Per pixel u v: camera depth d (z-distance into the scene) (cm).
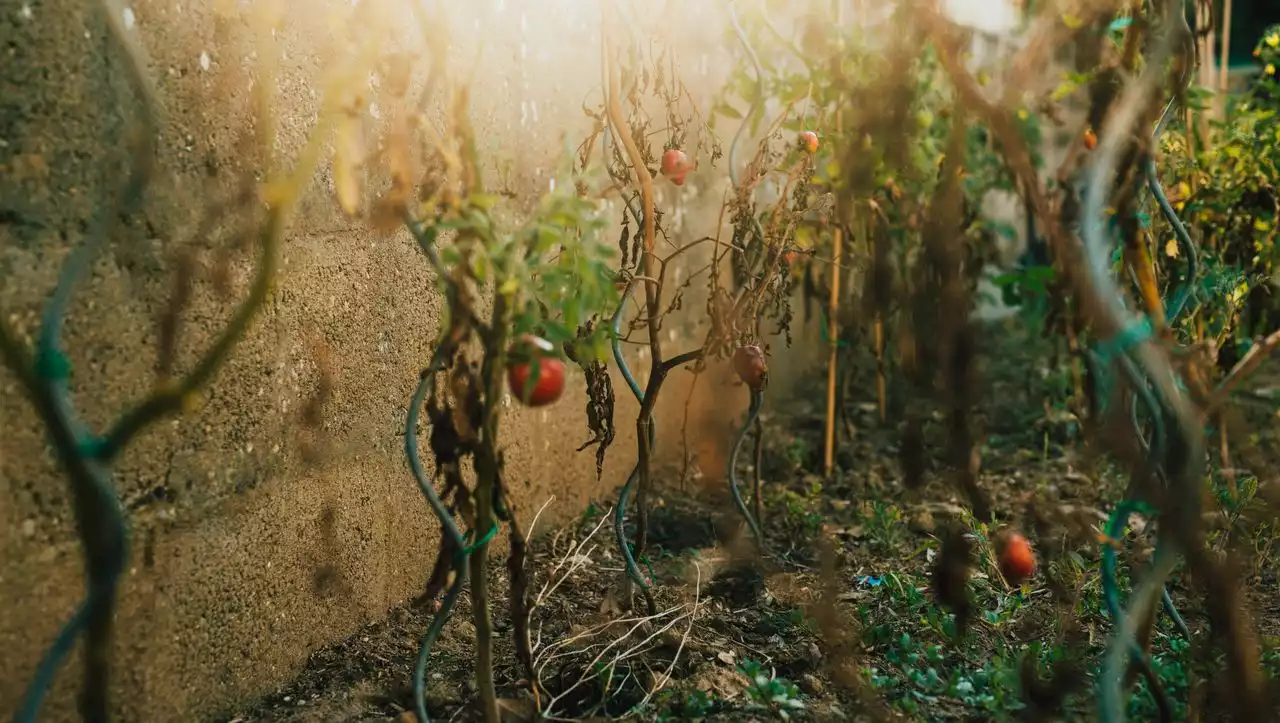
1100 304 203
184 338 227
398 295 312
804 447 481
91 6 199
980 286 670
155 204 217
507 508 225
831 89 359
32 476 194
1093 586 319
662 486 447
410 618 313
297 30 260
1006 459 465
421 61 300
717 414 480
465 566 220
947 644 295
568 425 405
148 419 176
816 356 631
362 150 278
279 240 254
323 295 276
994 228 483
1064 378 477
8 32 185
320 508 281
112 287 208
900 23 288
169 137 220
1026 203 275
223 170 236
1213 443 421
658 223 311
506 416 356
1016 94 270
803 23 376
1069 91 336
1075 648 283
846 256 439
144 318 216
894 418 520
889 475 447
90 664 175
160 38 216
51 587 198
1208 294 370
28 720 170
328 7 271
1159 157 368
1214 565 209
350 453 293
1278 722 223
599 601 328
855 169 342
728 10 365
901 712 256
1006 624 304
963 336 262
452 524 218
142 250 215
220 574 244
